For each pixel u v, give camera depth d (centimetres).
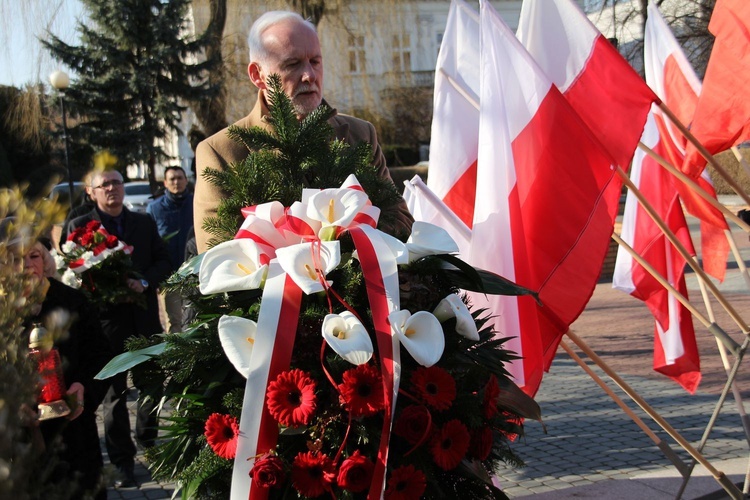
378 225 238
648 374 678
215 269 210
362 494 197
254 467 190
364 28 1802
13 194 159
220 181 237
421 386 199
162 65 2492
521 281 309
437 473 210
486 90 323
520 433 233
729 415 546
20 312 156
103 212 559
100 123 2544
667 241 454
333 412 198
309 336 204
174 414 224
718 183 2069
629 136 331
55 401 273
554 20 347
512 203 313
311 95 281
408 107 2862
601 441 505
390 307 201
